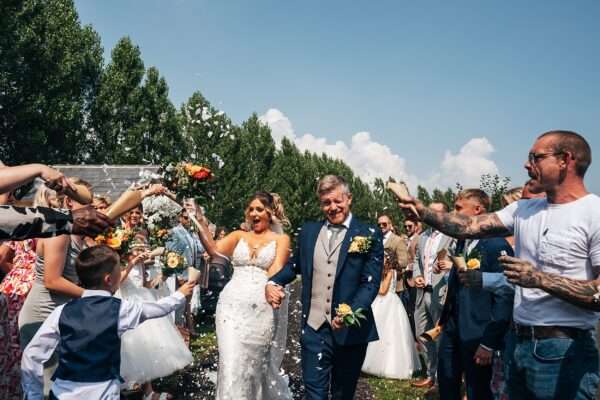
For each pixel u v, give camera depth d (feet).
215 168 79.71
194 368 20.66
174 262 13.88
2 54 63.98
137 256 14.58
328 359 11.66
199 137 76.48
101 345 8.95
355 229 12.14
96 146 90.33
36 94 69.72
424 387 19.04
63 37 75.46
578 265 7.86
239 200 87.76
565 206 8.13
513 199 13.94
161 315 9.91
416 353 21.89
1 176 6.05
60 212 6.31
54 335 9.05
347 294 11.68
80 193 6.68
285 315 16.20
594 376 7.86
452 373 12.82
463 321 12.27
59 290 11.23
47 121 71.41
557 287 7.26
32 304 11.49
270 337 14.64
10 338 11.04
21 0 67.05
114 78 88.69
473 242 12.65
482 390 12.09
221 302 14.76
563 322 7.92
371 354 20.84
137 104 89.40
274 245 15.47
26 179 6.21
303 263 12.44
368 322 11.67
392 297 21.97
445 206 18.84
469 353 12.10
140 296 16.12
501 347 11.55
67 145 77.56
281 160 125.39
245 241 15.56
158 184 12.86
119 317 9.25
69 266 11.97
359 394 17.85
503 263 7.58
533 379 8.18
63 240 11.24
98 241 12.71
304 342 11.79
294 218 110.63
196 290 31.24
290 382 19.25
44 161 74.38
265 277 14.98
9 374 10.97
